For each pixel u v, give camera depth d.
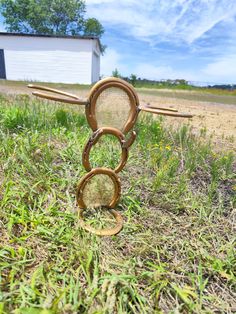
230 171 2.38
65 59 15.77
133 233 1.49
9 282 1.03
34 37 15.20
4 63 15.58
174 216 1.71
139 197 1.83
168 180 2.06
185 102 9.50
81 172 1.95
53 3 28.69
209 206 1.82
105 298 1.03
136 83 19.88
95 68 19.11
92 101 1.29
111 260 1.26
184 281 1.23
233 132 4.31
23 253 1.19
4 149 2.03
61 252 1.25
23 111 2.88
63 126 2.87
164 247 1.42
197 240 1.52
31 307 0.86
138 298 1.07
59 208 1.58
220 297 1.18
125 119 1.40
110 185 1.57
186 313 1.07
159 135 3.05
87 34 32.66
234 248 1.48
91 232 1.40
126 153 1.48
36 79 16.03
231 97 14.91
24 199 1.58
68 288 1.04
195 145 2.89
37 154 2.01
